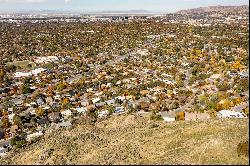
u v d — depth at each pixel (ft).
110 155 147.43
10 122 331.98
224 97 345.10
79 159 149.18
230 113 289.53
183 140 150.20
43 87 469.98
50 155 158.51
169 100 370.73
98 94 415.64
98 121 286.25
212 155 132.16
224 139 142.00
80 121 304.09
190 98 370.94
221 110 300.81
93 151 156.46
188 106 342.03
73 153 157.07
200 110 310.86
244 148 127.44
